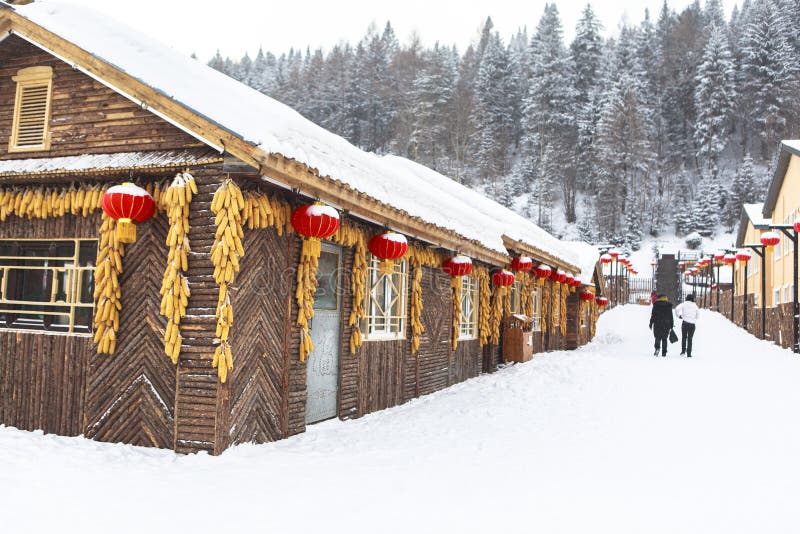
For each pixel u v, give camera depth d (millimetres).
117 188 6484
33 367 7352
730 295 33312
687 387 12141
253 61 106125
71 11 7230
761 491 5754
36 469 5777
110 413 6844
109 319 6812
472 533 4516
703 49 84875
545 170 74875
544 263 18094
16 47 7613
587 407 10195
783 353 18562
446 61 83375
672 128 85562
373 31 101750
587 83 86750
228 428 6480
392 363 10141
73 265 7348
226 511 4789
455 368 12914
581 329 23047
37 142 7516
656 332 17922
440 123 74062
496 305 15234
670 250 64562
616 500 5398
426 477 5961
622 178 74625
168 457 6285
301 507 4941
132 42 6945
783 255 26422
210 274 6477
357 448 7105
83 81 7383
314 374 8109
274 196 7020
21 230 7586
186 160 6621
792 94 75500
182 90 6484
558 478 6062
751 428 8656
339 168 7402
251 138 5977
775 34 79688
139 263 6871
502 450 7242
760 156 77500
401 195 9328
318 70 82250
